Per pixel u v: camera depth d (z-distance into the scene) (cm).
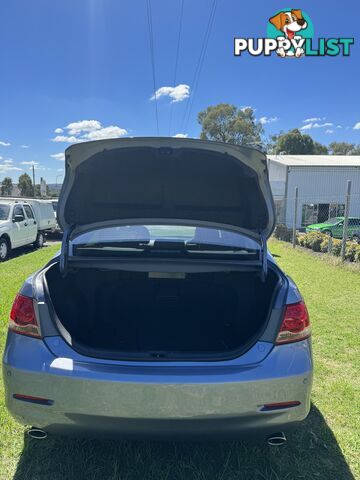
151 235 271
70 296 263
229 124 5553
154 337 272
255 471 216
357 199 2786
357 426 259
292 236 1505
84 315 279
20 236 1105
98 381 181
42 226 1320
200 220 275
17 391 190
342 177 2803
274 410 186
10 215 1066
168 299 294
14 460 222
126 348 250
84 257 246
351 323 471
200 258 254
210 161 246
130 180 263
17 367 190
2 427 249
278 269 245
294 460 226
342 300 584
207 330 282
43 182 3641
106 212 274
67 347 192
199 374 183
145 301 294
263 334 196
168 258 251
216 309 292
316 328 453
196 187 268
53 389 185
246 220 275
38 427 192
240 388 182
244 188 263
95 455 226
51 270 237
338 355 376
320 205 2742
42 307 199
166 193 270
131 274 290
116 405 182
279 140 5550
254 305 271
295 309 200
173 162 249
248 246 257
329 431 253
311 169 2773
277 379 185
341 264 927
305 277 776
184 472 215
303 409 192
